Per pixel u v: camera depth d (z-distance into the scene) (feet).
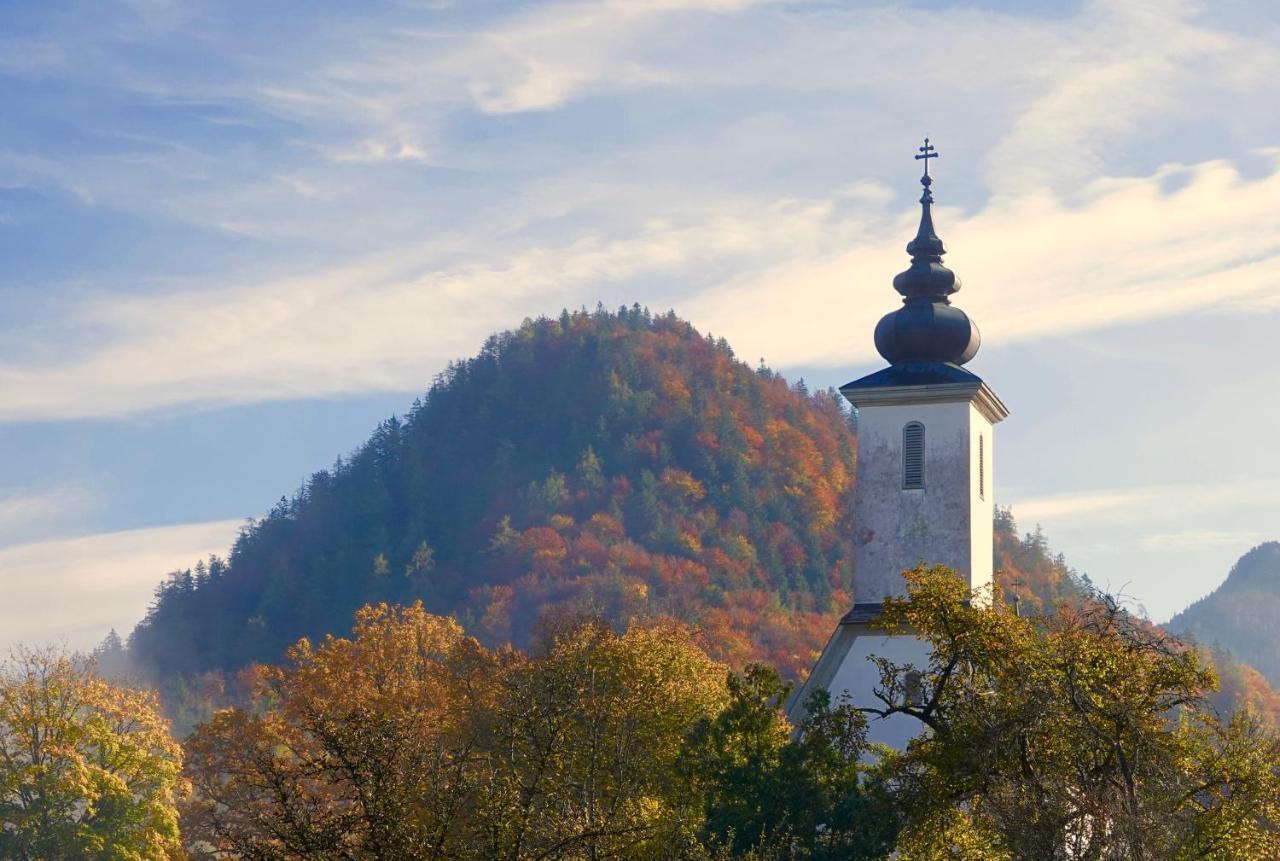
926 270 215.72
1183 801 117.80
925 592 136.98
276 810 96.37
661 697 180.96
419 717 125.70
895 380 206.69
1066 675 124.98
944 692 136.98
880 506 204.64
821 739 138.21
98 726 246.88
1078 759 122.11
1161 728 125.90
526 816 99.25
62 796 236.63
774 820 130.72
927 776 129.39
